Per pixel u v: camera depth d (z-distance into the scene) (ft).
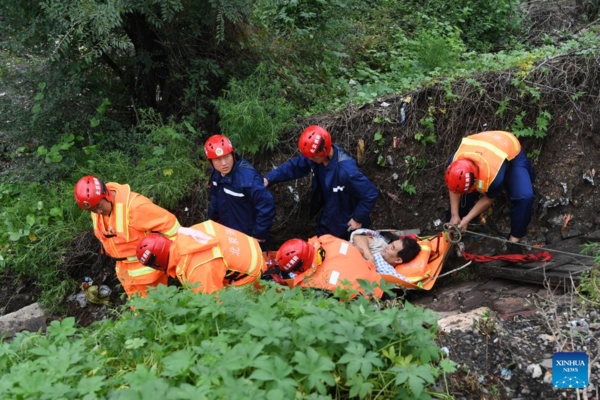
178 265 13.28
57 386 7.91
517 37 29.37
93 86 22.53
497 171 14.52
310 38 25.07
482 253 17.84
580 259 14.62
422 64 23.66
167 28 21.48
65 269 19.45
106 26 17.84
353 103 20.07
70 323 10.23
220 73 21.70
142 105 23.34
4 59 23.18
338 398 8.46
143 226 14.76
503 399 10.14
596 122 17.74
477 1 29.40
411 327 8.63
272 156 19.70
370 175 19.30
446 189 18.79
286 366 7.54
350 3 26.12
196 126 22.04
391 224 19.31
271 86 20.61
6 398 8.00
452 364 8.60
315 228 19.89
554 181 17.87
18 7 19.58
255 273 13.87
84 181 14.24
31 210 20.21
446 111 18.53
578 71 17.89
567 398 9.85
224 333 9.14
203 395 7.10
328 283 13.87
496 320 11.98
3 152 24.25
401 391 8.24
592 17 29.04
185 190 19.58
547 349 11.02
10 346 10.12
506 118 18.16
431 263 16.05
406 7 30.45
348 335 8.19
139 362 9.23
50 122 22.04
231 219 16.78
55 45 20.04
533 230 17.92
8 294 19.66
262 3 24.06
